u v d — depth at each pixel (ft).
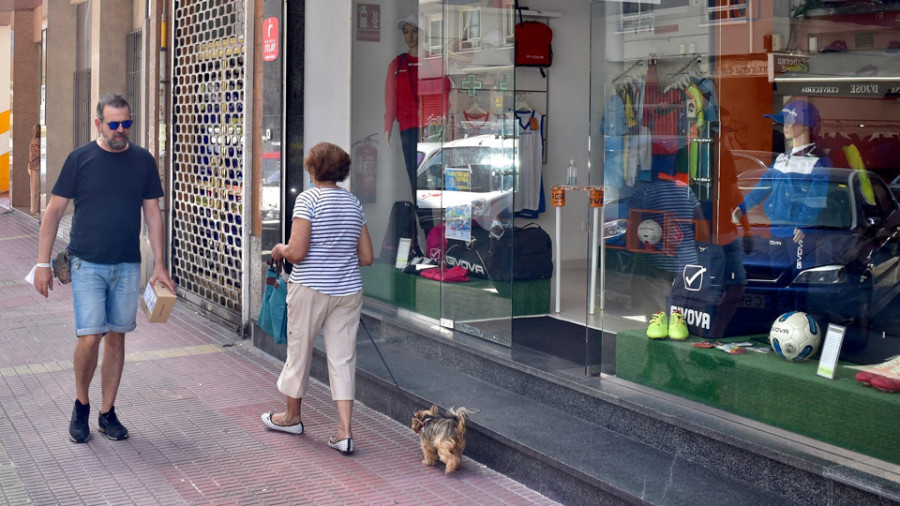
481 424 17.61
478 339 22.36
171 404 21.57
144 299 18.74
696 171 17.98
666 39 18.47
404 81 25.86
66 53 55.16
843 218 16.17
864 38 16.84
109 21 44.16
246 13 28.22
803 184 16.87
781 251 16.62
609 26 18.61
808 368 15.33
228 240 30.12
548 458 15.78
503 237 21.63
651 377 17.66
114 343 18.83
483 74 22.97
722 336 16.79
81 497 15.99
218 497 16.06
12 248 48.60
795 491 13.85
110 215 18.16
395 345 24.61
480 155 22.74
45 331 29.37
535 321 25.77
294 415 19.43
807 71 17.43
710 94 18.20
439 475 17.08
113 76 44.50
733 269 16.98
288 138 26.50
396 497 16.05
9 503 15.65
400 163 25.95
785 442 14.61
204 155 32.12
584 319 26.11
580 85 34.60
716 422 15.64
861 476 13.10
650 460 15.65
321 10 26.66
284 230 26.63
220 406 21.49
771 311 16.35
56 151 55.83
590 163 18.90
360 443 18.98
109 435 19.01
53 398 21.91
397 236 26.30
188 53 33.35
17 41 66.85
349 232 18.25
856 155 16.80
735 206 17.48
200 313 32.30
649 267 17.89
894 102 16.38
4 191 81.10
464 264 23.13
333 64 26.94
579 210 34.68
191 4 32.96
